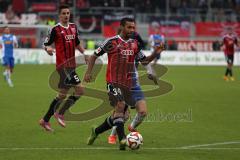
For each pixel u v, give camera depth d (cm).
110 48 3447
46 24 13775
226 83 9094
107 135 3981
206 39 14688
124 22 3438
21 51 13238
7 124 4531
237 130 4350
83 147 3519
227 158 3206
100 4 15612
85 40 14062
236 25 14975
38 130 4228
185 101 6438
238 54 14062
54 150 3403
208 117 5125
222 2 16212
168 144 3672
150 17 15000
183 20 14962
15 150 3394
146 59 3591
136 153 3325
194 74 10962
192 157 3225
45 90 7538
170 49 14375
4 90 7494
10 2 15462
